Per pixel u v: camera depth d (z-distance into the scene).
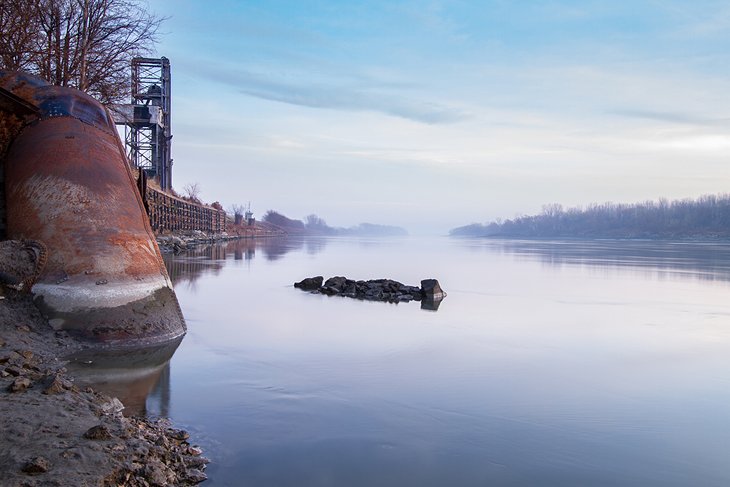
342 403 8.77
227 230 117.88
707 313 20.23
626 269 42.97
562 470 6.64
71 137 12.23
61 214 11.41
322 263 44.47
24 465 5.11
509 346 13.62
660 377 11.01
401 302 21.64
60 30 22.02
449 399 9.16
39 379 7.69
